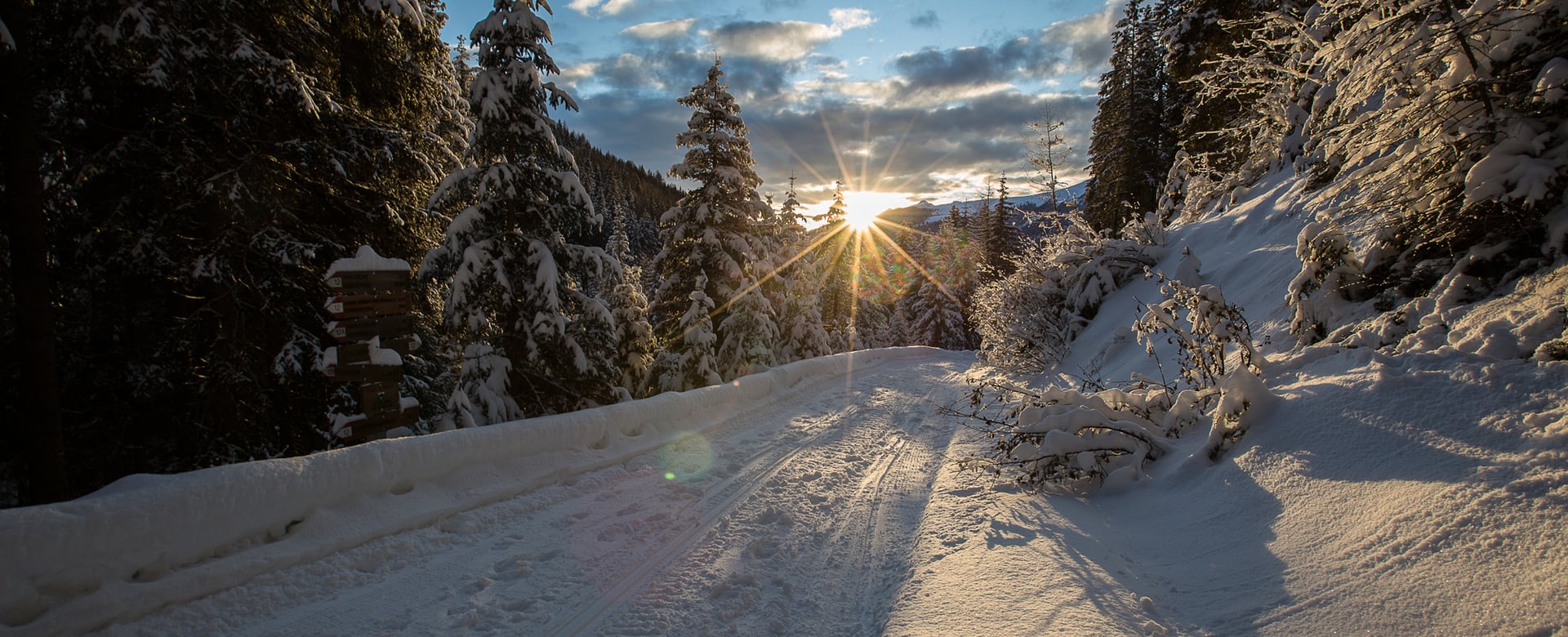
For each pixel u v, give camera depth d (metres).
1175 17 20.84
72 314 8.35
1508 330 3.61
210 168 7.97
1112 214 30.52
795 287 24.12
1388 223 5.50
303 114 8.48
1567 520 2.28
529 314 10.07
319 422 9.52
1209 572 3.09
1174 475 4.40
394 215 9.67
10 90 6.28
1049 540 3.91
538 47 9.88
